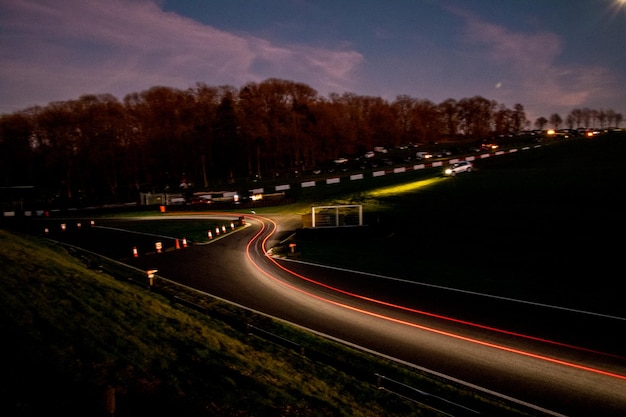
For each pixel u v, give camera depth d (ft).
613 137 261.03
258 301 80.12
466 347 59.31
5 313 38.32
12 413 25.07
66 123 298.56
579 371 52.11
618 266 86.53
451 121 579.89
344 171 303.48
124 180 361.92
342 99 467.93
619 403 45.24
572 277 85.35
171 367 37.65
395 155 387.34
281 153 377.30
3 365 29.81
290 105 415.03
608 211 116.88
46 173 342.64
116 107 325.21
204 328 52.47
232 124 335.06
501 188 157.17
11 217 229.66
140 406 29.99
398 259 107.14
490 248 106.83
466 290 83.82
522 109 583.58
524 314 70.74
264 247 128.36
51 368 31.24
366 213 151.33
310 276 96.89
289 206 200.34
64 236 158.20
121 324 44.86
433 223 131.64
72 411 26.96
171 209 218.59
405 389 42.63
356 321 69.56
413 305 76.69
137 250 130.11
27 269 55.16
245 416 32.42
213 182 336.70
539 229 112.98
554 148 253.03
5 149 310.65
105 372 32.96
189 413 30.73
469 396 45.85
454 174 196.13
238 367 41.83
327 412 36.96
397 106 519.60
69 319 41.50
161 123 350.84
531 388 48.39
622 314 68.90
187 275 99.81
